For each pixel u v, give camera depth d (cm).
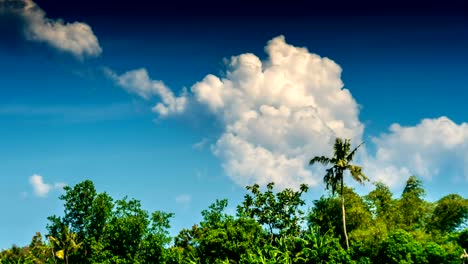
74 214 5956
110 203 5981
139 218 5769
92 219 5941
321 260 5462
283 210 6369
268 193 6412
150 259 5688
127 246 5716
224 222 5722
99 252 5516
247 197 6462
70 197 5916
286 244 5803
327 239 5725
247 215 6347
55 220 5966
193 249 6059
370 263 5172
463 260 4922
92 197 5959
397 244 5100
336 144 5900
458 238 5675
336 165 5878
